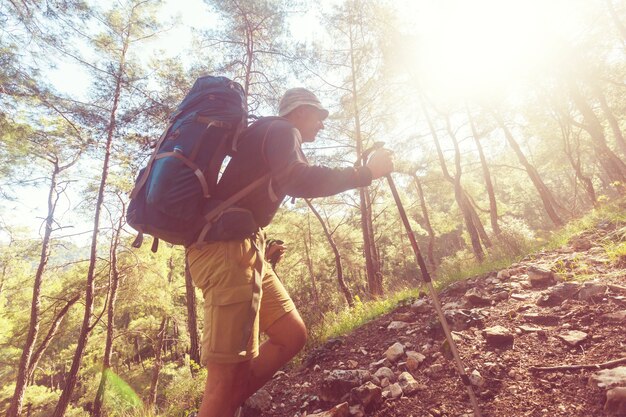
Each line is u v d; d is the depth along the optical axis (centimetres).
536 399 180
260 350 159
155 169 122
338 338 380
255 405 260
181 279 2488
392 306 473
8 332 2003
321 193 127
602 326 232
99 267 1767
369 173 136
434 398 209
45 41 964
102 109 1321
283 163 125
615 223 528
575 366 196
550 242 632
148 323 2461
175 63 1327
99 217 1359
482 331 279
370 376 246
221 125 127
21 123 1191
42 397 2723
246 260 129
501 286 382
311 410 241
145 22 1355
